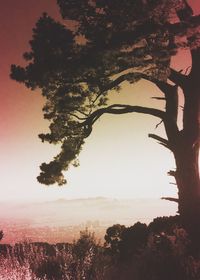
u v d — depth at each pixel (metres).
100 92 20.58
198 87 20.44
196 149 20.27
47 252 12.32
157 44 17.30
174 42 17.39
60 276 8.93
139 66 17.81
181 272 8.12
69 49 18.53
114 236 16.86
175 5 16.88
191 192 19.66
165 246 9.17
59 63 18.00
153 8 16.72
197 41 17.20
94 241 13.62
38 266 9.33
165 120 20.72
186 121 20.42
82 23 18.34
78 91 20.25
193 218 18.83
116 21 17.55
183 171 19.84
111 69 18.48
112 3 17.17
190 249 10.92
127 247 15.99
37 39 18.70
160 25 16.97
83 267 9.15
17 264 8.38
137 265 8.62
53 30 18.59
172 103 20.92
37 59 18.59
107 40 17.67
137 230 16.81
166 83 20.95
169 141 20.53
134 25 17.48
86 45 18.53
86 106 21.59
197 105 20.52
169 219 18.70
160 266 8.28
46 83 19.03
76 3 18.23
